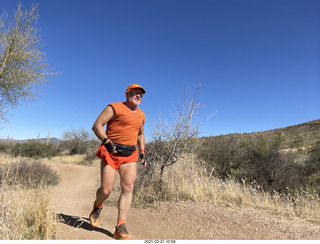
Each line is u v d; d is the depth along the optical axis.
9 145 30.33
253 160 10.62
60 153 34.44
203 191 6.37
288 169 9.55
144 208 5.46
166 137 7.01
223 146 11.12
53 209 3.52
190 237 3.60
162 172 6.85
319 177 9.38
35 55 10.09
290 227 4.14
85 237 3.03
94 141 34.09
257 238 3.57
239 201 5.90
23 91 10.03
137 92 3.17
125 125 3.10
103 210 5.39
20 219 3.12
